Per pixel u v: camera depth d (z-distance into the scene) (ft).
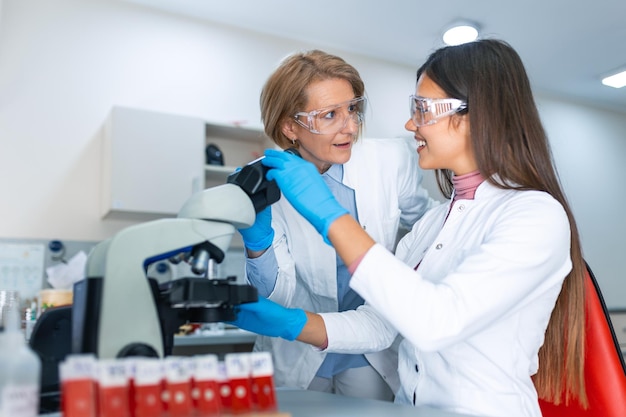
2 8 10.41
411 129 4.16
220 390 2.40
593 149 17.31
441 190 4.98
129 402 2.13
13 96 10.32
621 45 13.53
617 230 17.19
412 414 2.97
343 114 5.07
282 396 3.84
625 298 16.79
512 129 3.76
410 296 3.06
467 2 11.65
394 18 12.35
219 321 3.22
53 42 10.78
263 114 5.56
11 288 9.77
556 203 3.54
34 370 2.06
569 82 15.84
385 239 6.10
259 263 4.79
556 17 12.22
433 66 4.00
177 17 12.05
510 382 3.54
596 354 4.27
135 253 2.76
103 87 11.06
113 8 11.44
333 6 11.87
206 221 3.03
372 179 5.99
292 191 3.42
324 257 5.74
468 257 3.34
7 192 10.05
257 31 12.88
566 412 4.33
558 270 3.51
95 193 10.71
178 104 11.72
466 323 3.05
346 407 3.23
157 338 2.74
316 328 4.12
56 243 10.19
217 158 11.27
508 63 3.87
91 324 2.69
